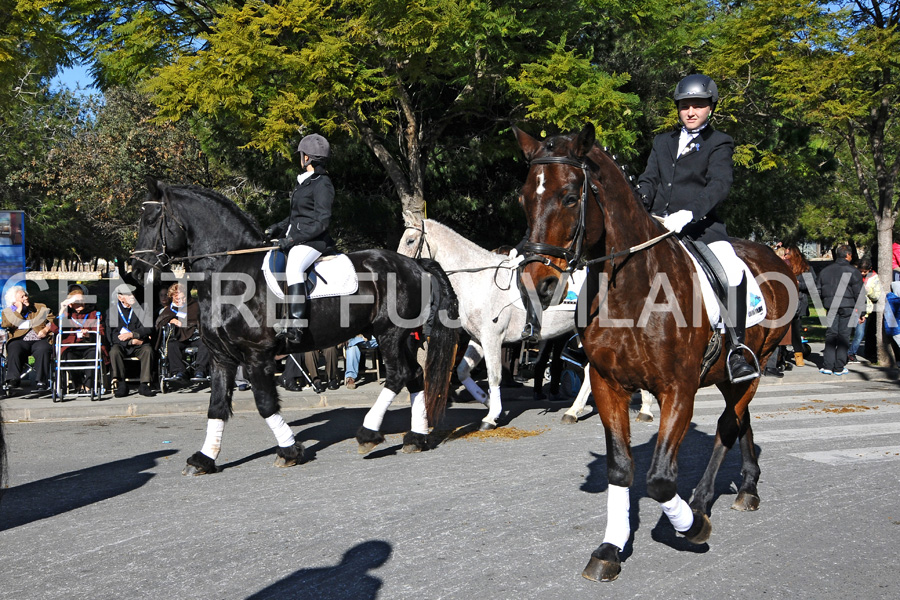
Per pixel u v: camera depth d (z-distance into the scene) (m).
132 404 10.11
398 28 10.91
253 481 6.32
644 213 4.27
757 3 12.74
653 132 14.89
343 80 11.62
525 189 3.81
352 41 11.63
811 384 12.50
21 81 17.39
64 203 30.19
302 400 10.55
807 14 12.31
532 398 11.23
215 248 6.76
